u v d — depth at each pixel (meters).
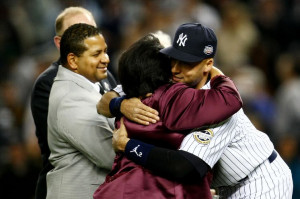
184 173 11.09
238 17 34.88
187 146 11.28
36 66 31.33
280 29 36.78
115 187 11.41
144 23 33.84
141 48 11.66
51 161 13.82
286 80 32.19
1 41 36.12
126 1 36.75
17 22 36.81
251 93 29.39
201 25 11.81
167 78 11.70
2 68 34.25
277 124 30.59
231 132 11.83
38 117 14.92
